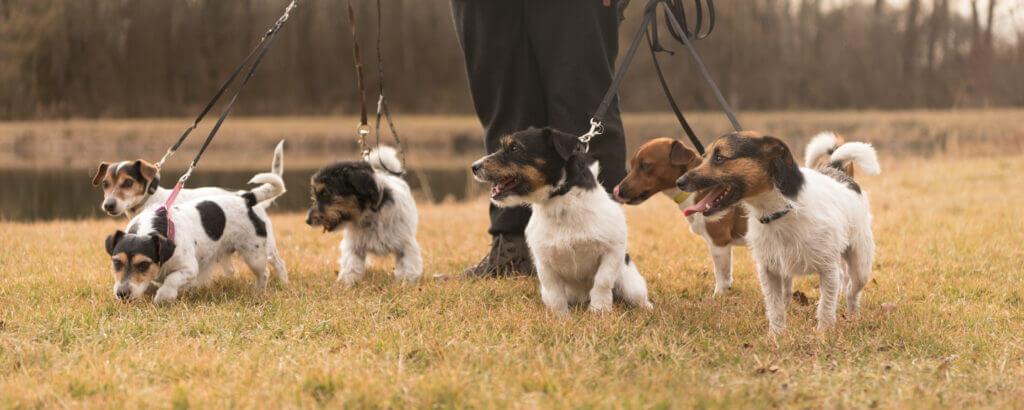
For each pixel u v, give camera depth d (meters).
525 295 5.29
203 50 65.88
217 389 3.11
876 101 56.91
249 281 6.00
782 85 58.56
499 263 6.03
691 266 6.55
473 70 5.88
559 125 5.64
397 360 3.57
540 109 5.88
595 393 3.08
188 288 5.30
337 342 3.98
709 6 5.64
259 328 4.27
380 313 4.65
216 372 3.40
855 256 4.54
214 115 64.06
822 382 3.34
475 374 3.29
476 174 4.35
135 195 6.04
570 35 5.58
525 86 5.84
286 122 51.75
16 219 12.59
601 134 5.69
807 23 59.59
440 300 5.02
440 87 70.12
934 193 11.55
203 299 5.23
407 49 68.94
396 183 6.26
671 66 56.47
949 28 54.16
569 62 5.59
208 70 66.19
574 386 3.14
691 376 3.33
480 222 10.04
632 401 2.94
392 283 5.78
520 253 6.02
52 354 3.70
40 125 46.91
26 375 3.32
